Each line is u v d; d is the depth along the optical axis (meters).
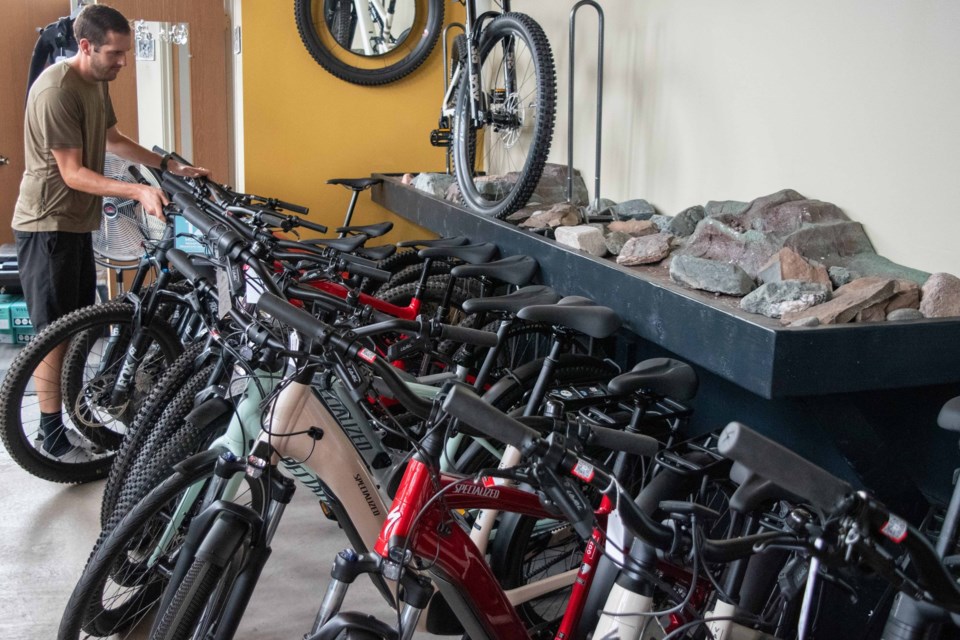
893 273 2.09
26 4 5.26
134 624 2.15
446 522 1.56
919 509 1.94
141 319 2.67
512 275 2.70
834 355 1.68
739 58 2.75
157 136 4.44
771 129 2.63
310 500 2.97
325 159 4.82
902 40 2.14
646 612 1.25
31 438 3.12
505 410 2.25
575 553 2.13
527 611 1.98
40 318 3.05
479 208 3.33
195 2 4.62
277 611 2.30
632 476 1.93
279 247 2.54
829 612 1.91
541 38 3.03
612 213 3.24
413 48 4.77
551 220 2.99
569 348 2.77
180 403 2.14
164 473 1.97
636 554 1.23
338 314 1.96
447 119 4.46
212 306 2.33
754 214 2.46
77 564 2.50
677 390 1.81
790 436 2.22
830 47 2.38
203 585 1.50
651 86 3.26
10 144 5.33
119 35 2.89
